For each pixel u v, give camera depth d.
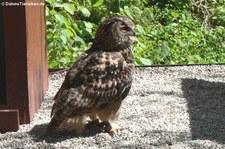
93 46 7.85
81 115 7.40
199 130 7.75
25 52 7.85
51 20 11.65
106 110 7.57
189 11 16.45
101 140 7.37
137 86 9.95
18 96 7.93
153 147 7.17
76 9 13.29
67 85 7.41
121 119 8.18
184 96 9.42
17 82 7.90
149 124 7.98
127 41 7.69
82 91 7.29
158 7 16.31
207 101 9.18
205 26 15.62
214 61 13.76
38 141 7.36
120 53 7.66
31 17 8.20
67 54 11.63
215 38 14.81
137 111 8.55
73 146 7.23
